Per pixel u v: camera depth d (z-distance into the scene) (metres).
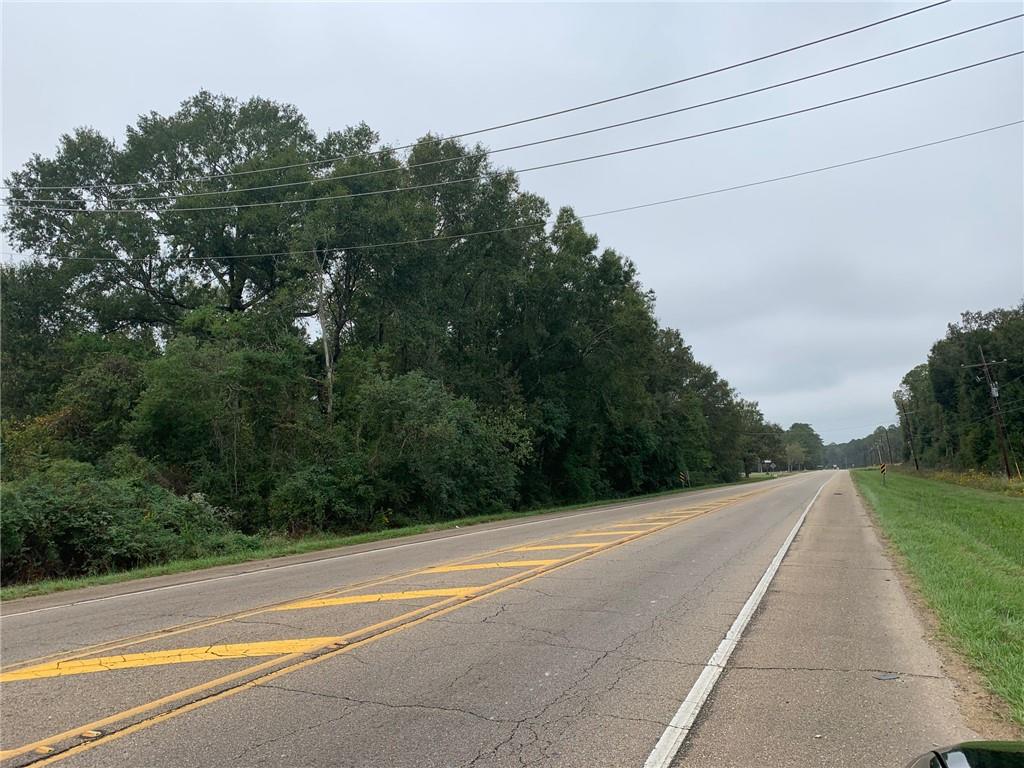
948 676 5.79
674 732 4.54
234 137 39.47
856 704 5.09
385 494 26.73
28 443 22.31
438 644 6.72
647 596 9.17
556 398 40.75
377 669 5.91
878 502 29.59
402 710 4.94
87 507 16.44
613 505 36.59
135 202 36.00
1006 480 51.53
